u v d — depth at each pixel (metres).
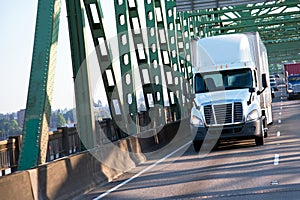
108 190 15.22
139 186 15.27
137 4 26.20
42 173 13.09
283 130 30.28
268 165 17.05
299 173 14.98
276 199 11.64
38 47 14.38
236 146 24.34
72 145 20.84
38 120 14.16
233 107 23.38
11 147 15.84
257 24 65.75
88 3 20.31
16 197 11.50
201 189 13.63
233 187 13.55
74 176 15.06
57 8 14.90
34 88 14.25
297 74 70.38
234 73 24.36
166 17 36.00
